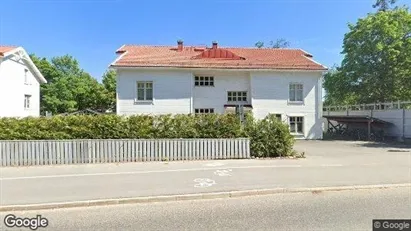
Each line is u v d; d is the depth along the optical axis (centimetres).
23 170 1057
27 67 2872
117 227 536
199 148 1299
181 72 2375
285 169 1062
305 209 627
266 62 2512
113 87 4506
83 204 672
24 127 1202
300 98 2494
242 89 2477
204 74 2447
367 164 1172
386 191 777
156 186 816
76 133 1238
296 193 769
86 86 4578
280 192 777
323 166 1123
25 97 2872
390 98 2967
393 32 2778
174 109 2358
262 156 1362
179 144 1284
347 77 3108
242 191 761
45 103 4384
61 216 603
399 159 1323
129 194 735
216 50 2602
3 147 1155
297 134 2470
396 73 2844
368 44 2900
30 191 766
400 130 2386
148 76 2341
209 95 2450
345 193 761
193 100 2422
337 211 611
